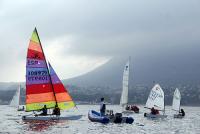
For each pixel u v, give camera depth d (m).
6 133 43.91
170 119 85.75
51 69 62.41
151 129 55.31
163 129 56.50
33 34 57.81
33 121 56.84
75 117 60.56
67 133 45.16
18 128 49.34
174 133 50.66
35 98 57.66
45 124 54.44
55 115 58.38
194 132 52.84
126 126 57.59
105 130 50.03
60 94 62.94
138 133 48.16
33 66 57.75
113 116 61.41
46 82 58.69
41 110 58.28
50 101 58.84
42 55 58.69
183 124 69.62
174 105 96.31
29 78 57.31
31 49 57.59
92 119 61.53
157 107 86.56
